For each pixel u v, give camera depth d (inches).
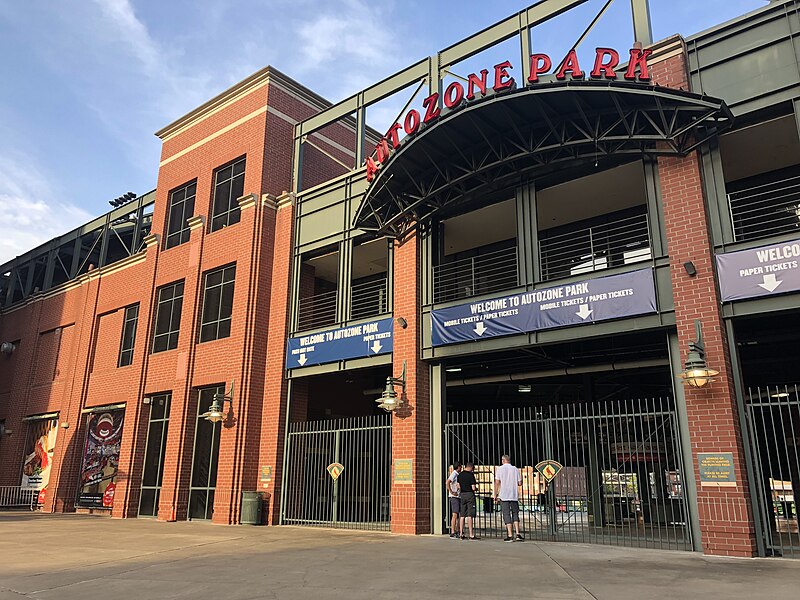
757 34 450.0
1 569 358.3
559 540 487.5
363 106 707.4
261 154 761.6
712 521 394.9
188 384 756.6
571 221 666.2
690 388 418.3
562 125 482.0
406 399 565.9
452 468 528.1
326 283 855.7
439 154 531.8
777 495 593.3
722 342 412.8
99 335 964.0
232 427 683.4
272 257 745.0
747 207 571.2
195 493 720.3
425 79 624.7
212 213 818.8
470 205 598.2
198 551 433.7
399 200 585.6
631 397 744.3
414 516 534.3
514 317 515.2
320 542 481.7
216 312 764.6
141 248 954.7
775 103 431.8
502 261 716.0
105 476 858.8
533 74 459.2
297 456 671.1
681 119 447.8
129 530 594.9
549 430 516.4
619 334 468.4
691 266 429.4
